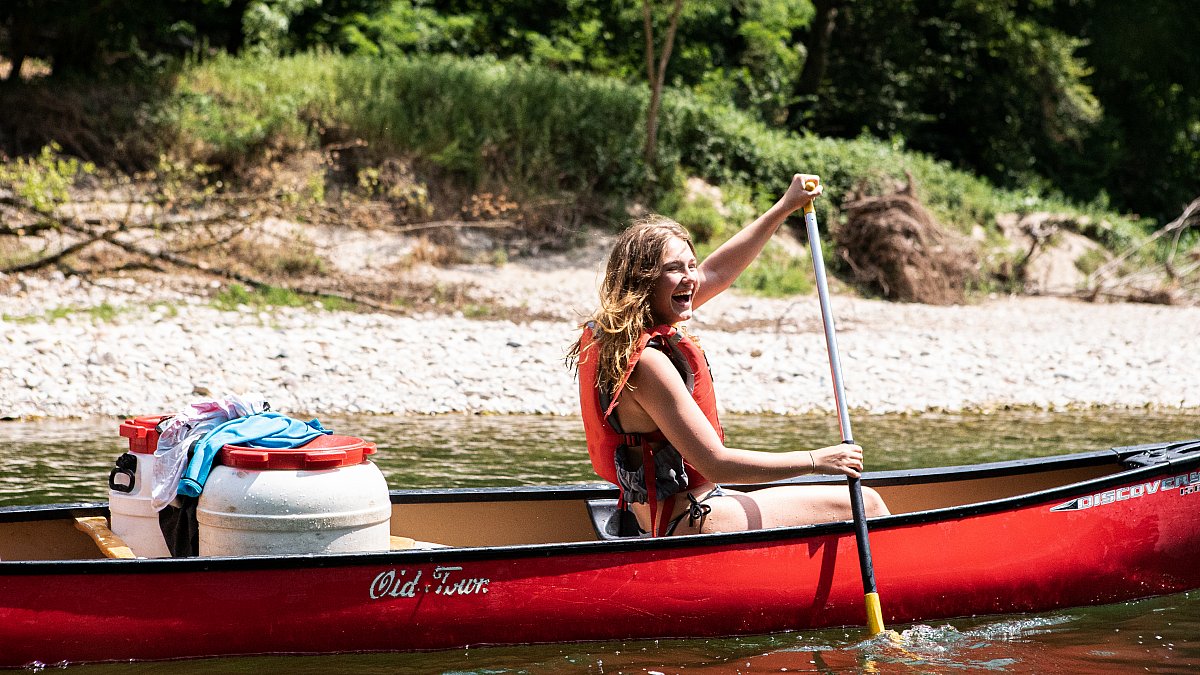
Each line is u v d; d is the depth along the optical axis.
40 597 3.31
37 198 10.51
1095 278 15.20
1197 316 13.25
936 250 14.02
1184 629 3.82
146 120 13.03
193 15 15.99
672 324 3.49
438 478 5.82
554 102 15.05
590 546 3.58
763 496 3.80
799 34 23.28
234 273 11.12
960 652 3.58
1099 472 4.59
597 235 14.22
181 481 3.50
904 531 3.83
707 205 15.09
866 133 19.69
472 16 18.27
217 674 3.32
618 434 3.53
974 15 22.62
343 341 9.33
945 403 8.58
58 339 8.58
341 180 13.66
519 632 3.58
